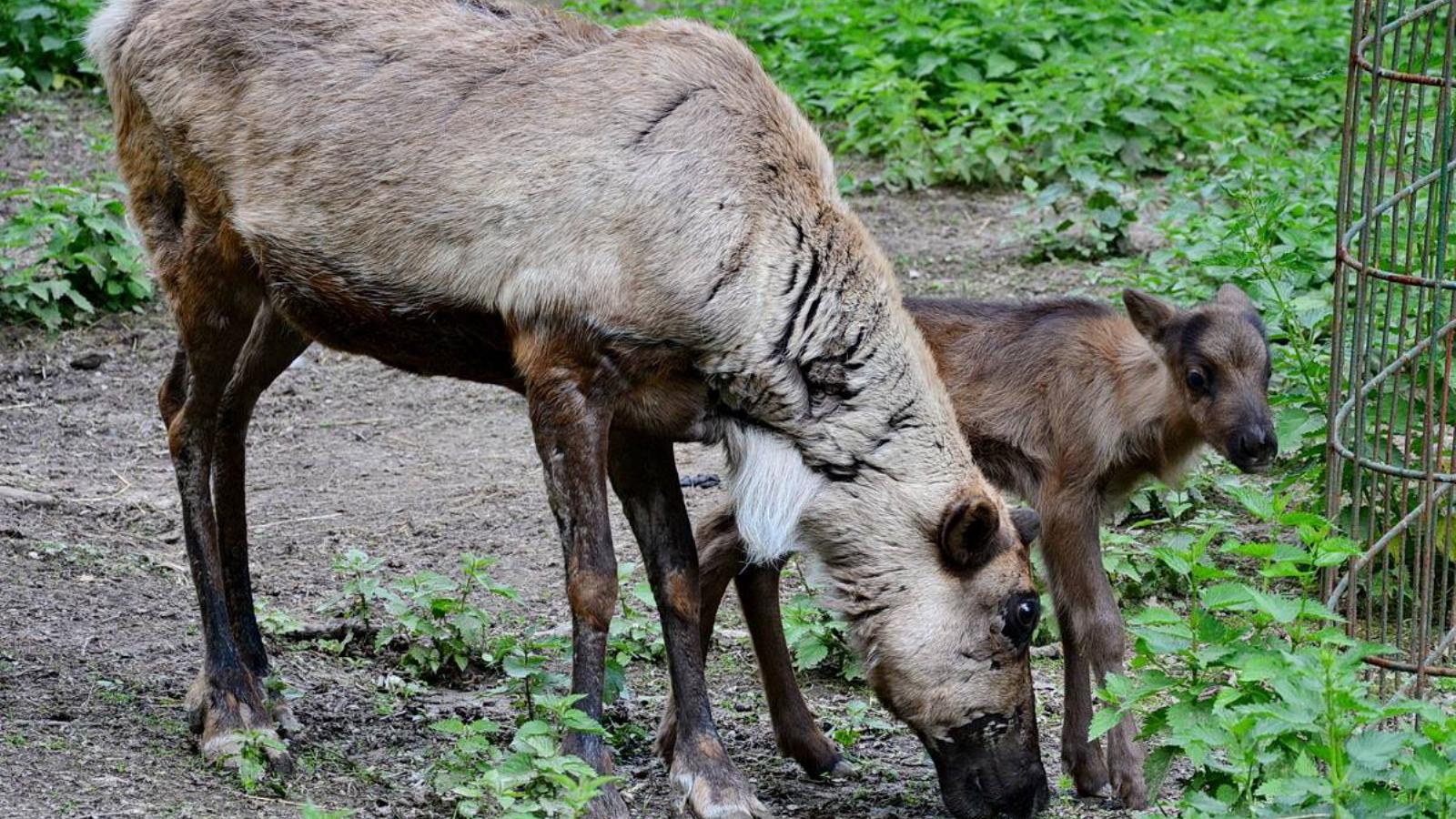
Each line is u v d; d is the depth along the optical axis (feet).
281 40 25.94
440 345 25.93
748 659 33.09
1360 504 28.84
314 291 25.80
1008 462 29.94
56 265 48.98
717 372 24.67
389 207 24.94
